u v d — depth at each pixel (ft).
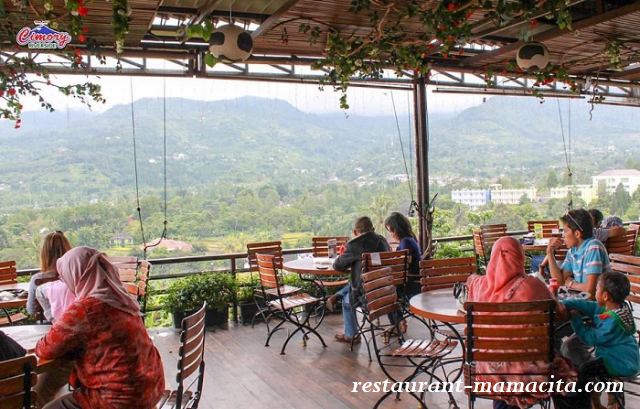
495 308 9.98
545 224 30.37
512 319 9.98
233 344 19.48
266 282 19.52
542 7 16.74
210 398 14.65
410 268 19.92
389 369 16.40
